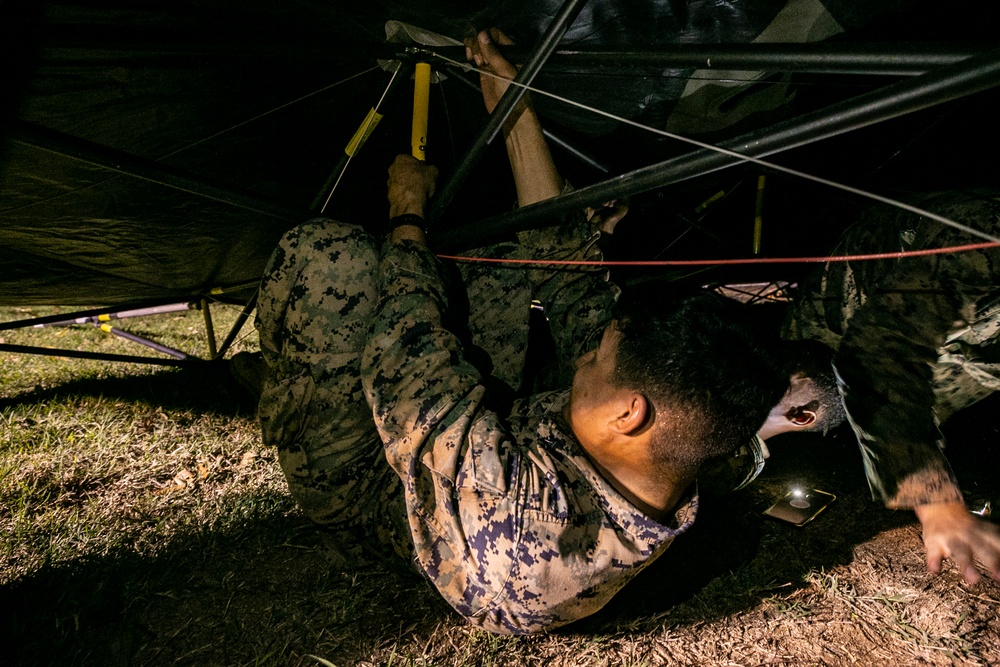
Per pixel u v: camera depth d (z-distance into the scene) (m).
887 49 0.98
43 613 2.06
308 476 1.73
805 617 2.05
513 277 2.03
